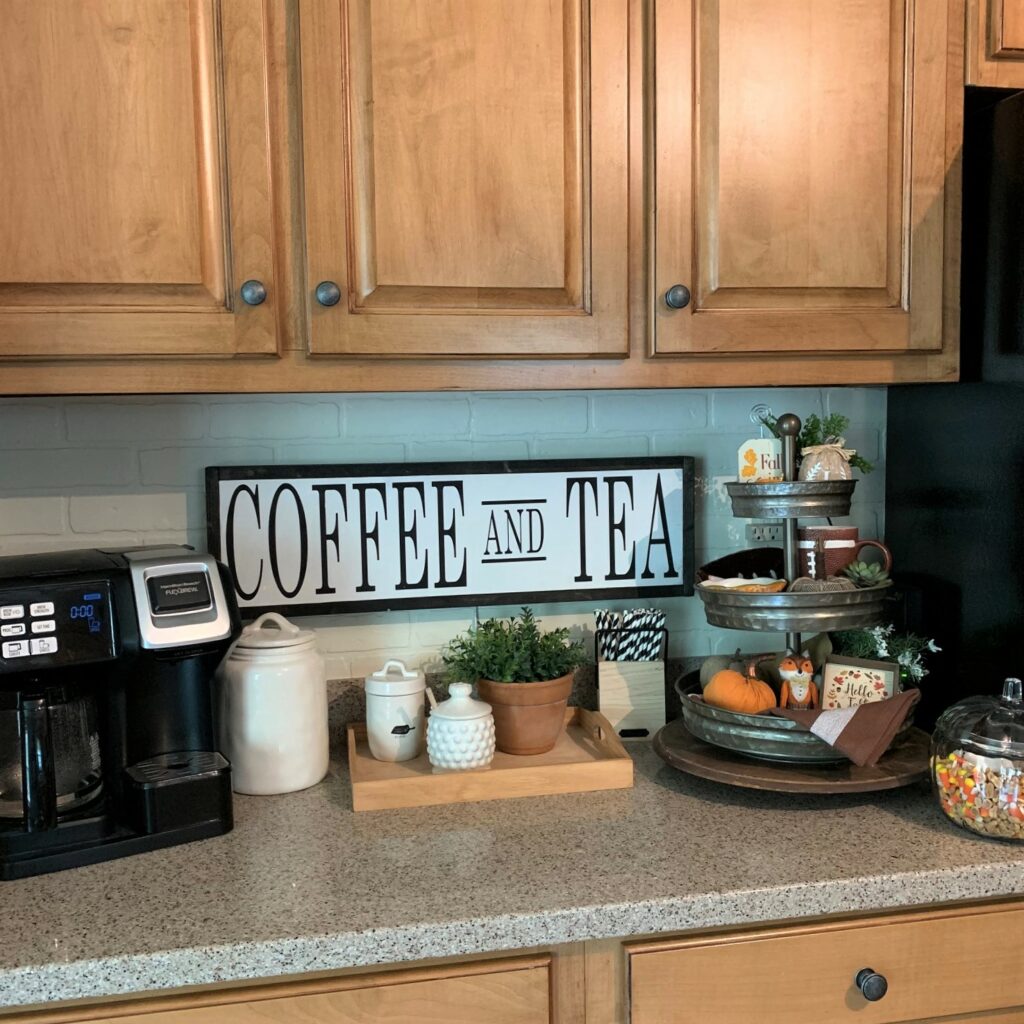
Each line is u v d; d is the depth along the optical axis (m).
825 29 1.47
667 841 1.33
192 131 1.31
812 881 1.20
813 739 1.46
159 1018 1.11
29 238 1.28
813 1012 1.25
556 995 1.20
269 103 1.33
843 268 1.50
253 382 1.37
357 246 1.37
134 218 1.30
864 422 1.95
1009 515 1.53
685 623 1.90
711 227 1.46
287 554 1.72
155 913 1.15
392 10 1.35
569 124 1.41
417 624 1.80
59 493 1.66
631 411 1.86
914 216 1.52
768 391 1.91
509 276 1.41
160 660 1.35
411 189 1.37
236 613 1.42
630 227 1.45
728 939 1.22
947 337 1.57
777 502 1.56
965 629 1.66
